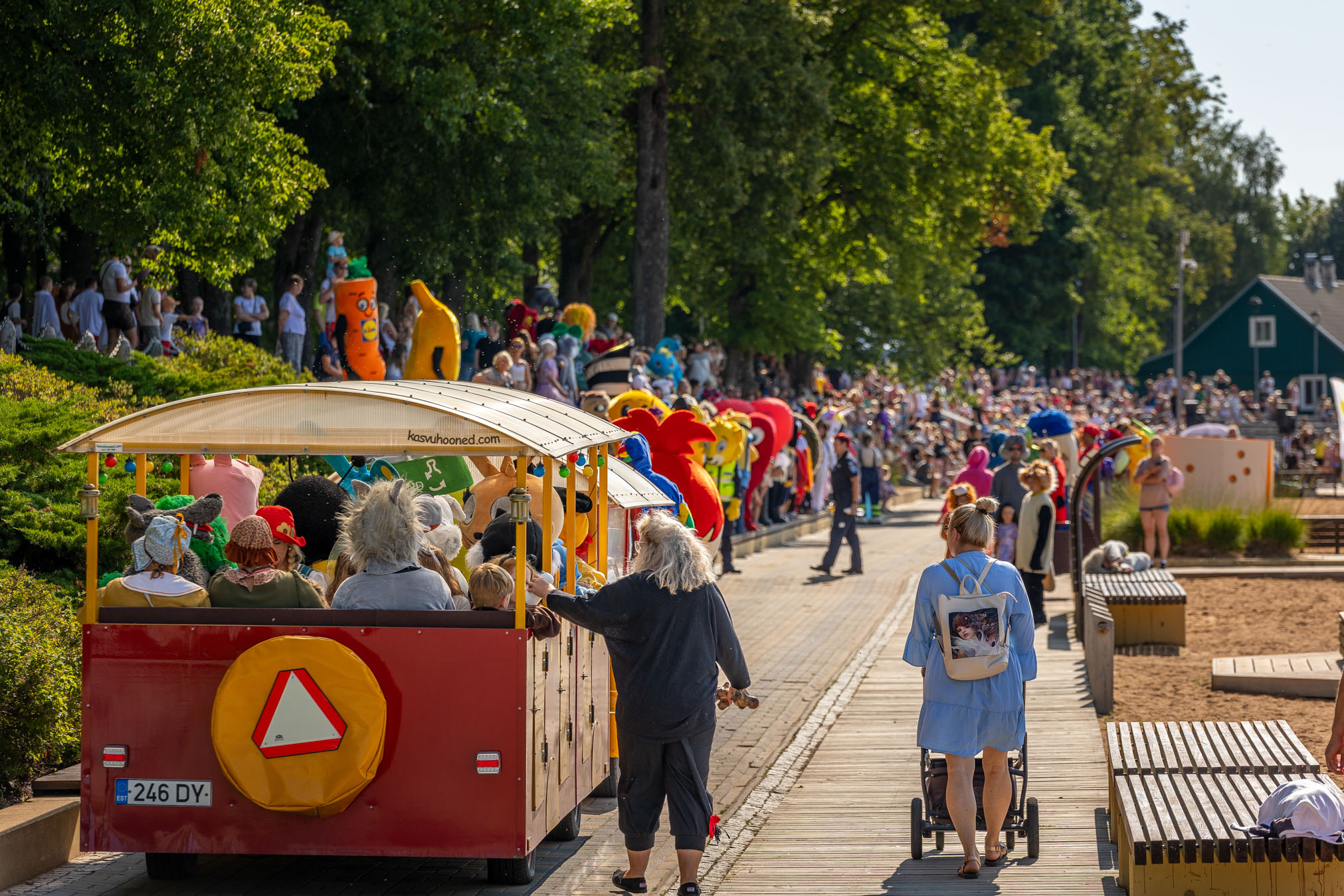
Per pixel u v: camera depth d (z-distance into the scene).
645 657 14.41
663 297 71.06
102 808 14.38
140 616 14.43
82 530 23.52
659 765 14.58
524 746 14.13
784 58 75.00
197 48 32.22
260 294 70.38
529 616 14.33
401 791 14.16
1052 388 148.75
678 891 14.84
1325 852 13.58
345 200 59.56
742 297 91.06
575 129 60.94
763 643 33.22
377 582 14.57
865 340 121.44
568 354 51.19
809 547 58.28
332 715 14.00
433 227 59.09
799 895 15.05
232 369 38.59
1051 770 20.73
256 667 14.05
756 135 74.62
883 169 89.25
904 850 16.91
